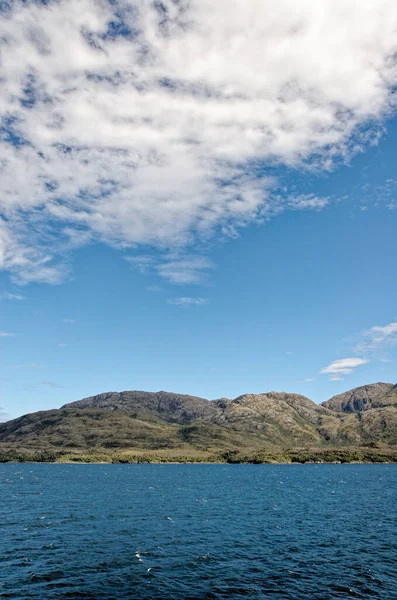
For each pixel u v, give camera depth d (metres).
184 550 52.59
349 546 55.44
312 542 57.75
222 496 113.69
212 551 52.28
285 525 70.69
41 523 69.56
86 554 49.94
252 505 95.81
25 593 37.19
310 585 39.88
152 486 140.12
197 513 82.81
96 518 74.94
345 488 139.38
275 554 51.19
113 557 48.78
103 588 38.53
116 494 114.50
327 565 46.50
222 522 72.94
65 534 60.94
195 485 146.12
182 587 39.09
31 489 126.69
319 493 123.19
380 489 136.12
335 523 72.88
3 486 136.38
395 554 51.31
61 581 40.38
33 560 47.22
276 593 37.66
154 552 51.31
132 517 76.62
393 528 68.38
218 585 39.69
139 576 42.09
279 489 134.75
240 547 54.59
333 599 36.25
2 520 72.25
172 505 93.75
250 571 44.16
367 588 39.03
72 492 118.81
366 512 86.19
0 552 50.34
